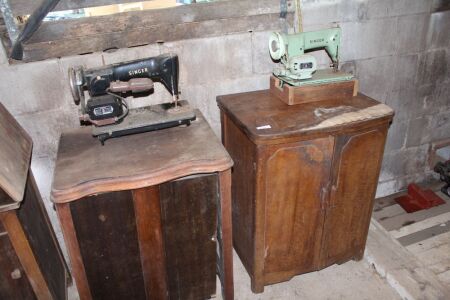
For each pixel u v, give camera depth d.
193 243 1.58
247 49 1.92
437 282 1.89
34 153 1.80
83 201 1.33
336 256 1.94
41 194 1.91
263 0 1.84
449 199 2.73
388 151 2.59
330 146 1.58
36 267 1.44
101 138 1.51
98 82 1.45
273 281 1.88
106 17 1.64
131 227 1.44
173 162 1.38
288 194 1.64
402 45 2.23
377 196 2.78
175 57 1.53
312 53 2.06
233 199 1.95
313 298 1.89
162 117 1.60
